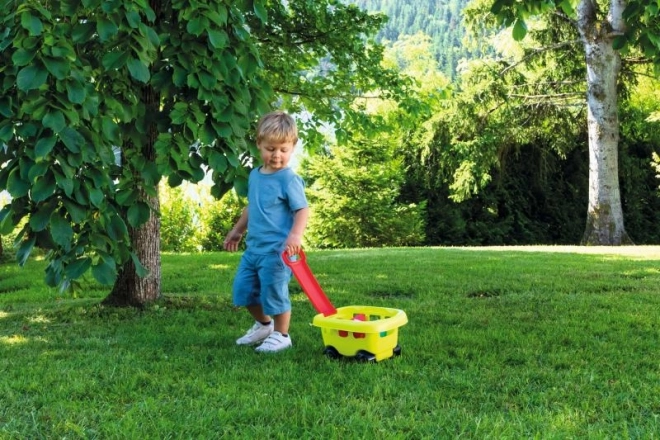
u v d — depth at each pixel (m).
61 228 3.29
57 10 3.58
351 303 4.97
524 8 4.76
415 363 3.11
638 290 5.59
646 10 4.52
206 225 16.31
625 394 2.61
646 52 4.76
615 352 3.29
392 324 3.16
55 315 4.64
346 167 18.75
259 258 3.44
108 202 3.64
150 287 4.96
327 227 18.75
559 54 15.80
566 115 16.94
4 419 2.35
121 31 3.61
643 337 3.70
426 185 18.36
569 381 2.79
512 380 2.80
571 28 15.33
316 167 18.88
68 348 3.55
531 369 2.98
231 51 3.96
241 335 3.83
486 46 17.08
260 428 2.22
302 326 4.04
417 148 18.48
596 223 14.51
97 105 3.42
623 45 4.76
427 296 5.35
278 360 3.18
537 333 3.81
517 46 16.36
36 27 3.21
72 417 2.35
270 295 3.40
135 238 4.90
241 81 3.98
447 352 3.32
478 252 10.15
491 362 3.10
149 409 2.41
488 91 15.97
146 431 2.19
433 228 19.02
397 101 8.01
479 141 16.44
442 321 4.23
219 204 16.34
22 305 5.50
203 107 3.82
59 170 3.25
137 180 3.84
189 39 3.78
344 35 7.29
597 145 14.44
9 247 11.66
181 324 4.26
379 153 18.69
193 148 3.83
